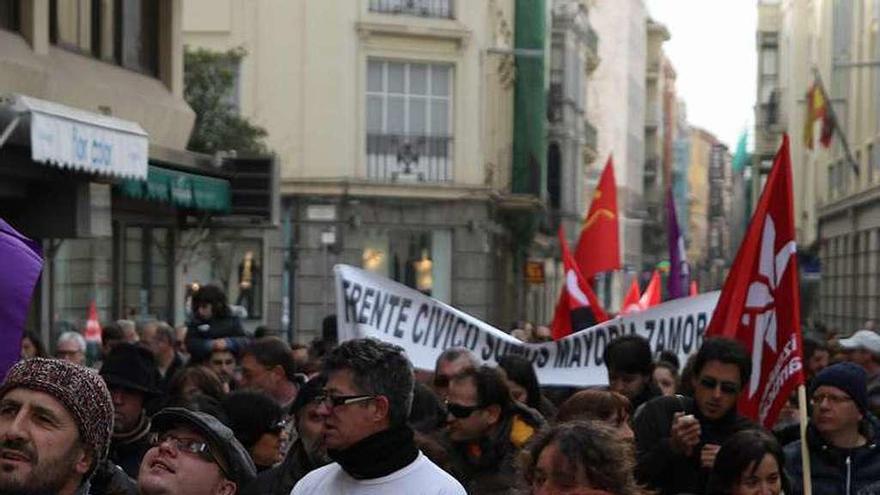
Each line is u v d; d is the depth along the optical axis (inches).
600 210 694.5
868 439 335.6
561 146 2346.2
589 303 596.7
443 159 1628.9
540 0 1983.3
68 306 884.6
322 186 1565.0
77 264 880.9
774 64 3917.3
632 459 197.6
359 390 221.9
